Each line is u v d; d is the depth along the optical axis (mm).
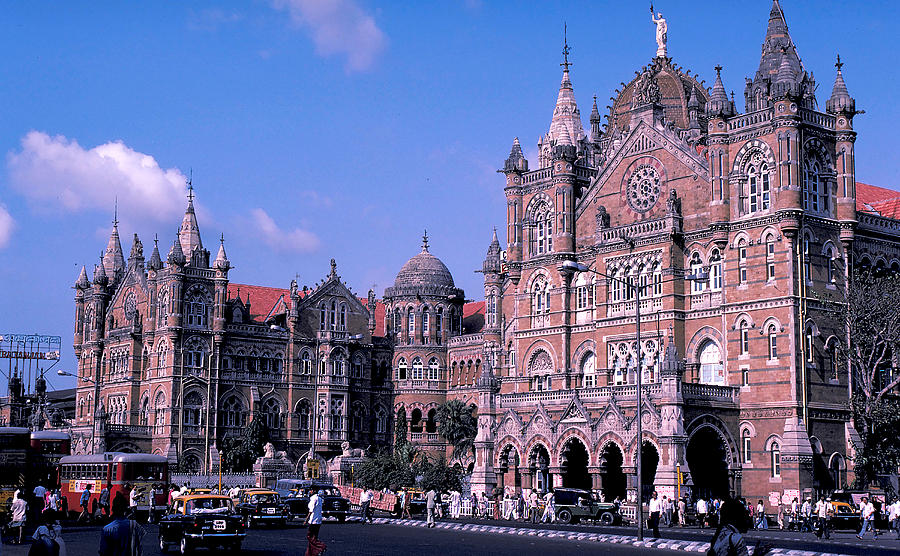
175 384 128125
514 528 71500
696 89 110062
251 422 128750
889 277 90438
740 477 88125
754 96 93062
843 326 89875
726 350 90812
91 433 128250
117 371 140500
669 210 94688
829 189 91188
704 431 86625
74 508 83688
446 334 141125
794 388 85875
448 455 135500
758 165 90625
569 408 89812
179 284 130125
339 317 140125
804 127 89438
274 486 112688
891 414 87438
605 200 103000
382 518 86000
